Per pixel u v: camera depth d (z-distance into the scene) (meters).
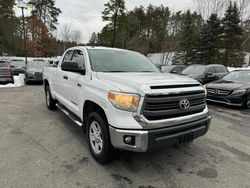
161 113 2.85
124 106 2.80
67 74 4.56
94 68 3.80
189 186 2.85
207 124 3.46
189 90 3.12
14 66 18.12
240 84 7.84
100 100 3.13
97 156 3.33
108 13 36.59
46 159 3.42
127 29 41.59
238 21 30.97
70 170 3.12
